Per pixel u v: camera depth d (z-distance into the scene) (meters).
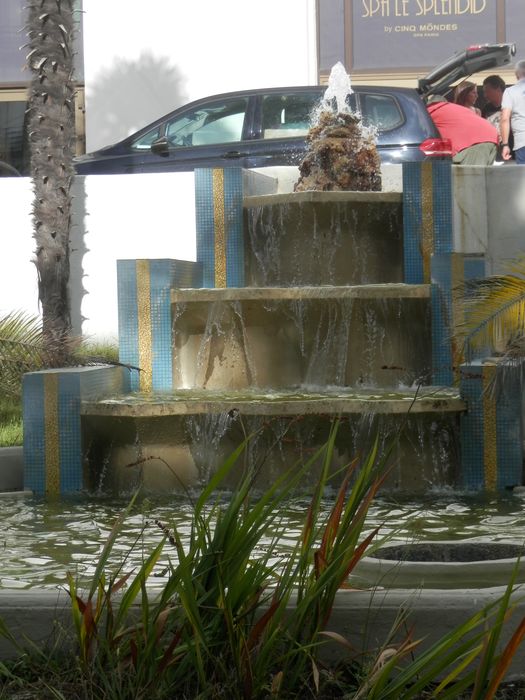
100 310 13.41
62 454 8.88
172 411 8.72
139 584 3.81
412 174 11.24
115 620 3.85
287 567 3.97
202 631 3.63
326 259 11.45
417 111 14.09
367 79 21.06
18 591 4.20
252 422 8.66
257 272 11.62
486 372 8.53
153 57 20.94
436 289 10.14
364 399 8.76
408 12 20.98
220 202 11.57
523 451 9.05
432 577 4.67
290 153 14.38
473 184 12.92
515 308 8.63
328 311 10.24
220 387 10.42
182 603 3.61
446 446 8.73
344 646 3.99
